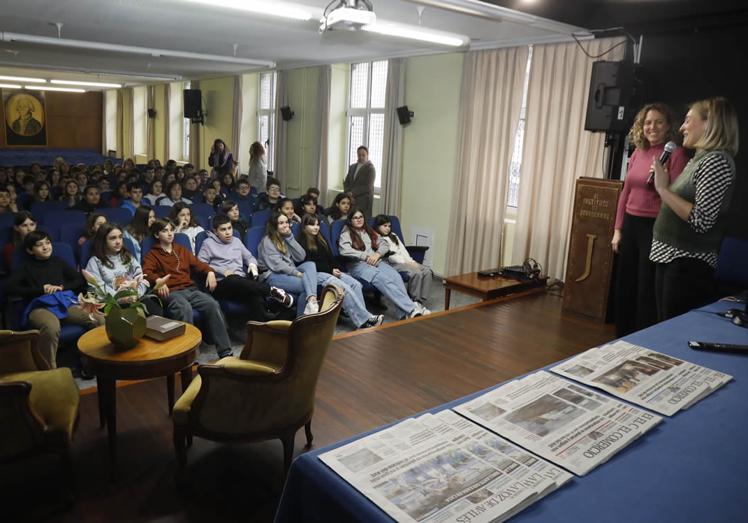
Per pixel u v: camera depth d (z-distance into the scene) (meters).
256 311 4.13
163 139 14.84
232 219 5.42
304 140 9.35
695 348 1.79
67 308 3.48
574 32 4.88
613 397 1.46
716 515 1.02
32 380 2.34
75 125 17.75
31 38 6.59
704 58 4.12
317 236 4.88
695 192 2.40
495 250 6.05
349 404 3.01
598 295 4.36
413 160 7.07
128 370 2.33
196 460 2.49
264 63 8.96
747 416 1.38
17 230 4.11
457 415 1.36
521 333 4.13
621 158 4.75
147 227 4.49
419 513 1.00
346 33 4.59
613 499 1.06
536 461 1.16
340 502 1.06
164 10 5.16
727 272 3.22
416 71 6.89
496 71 5.86
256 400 2.19
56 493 2.24
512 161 6.04
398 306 4.78
